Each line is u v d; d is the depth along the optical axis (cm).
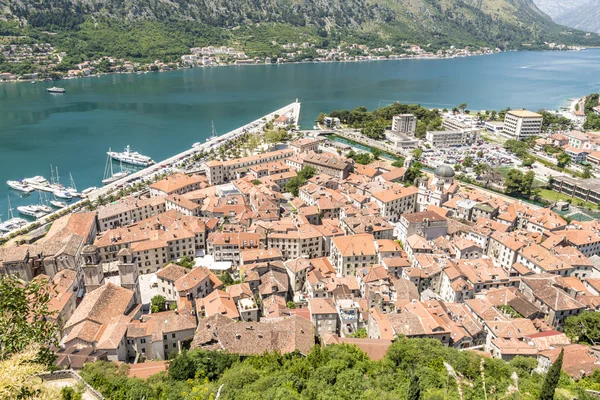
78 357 15638
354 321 18688
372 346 16388
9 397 5988
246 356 16062
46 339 7588
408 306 19175
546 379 11281
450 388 12925
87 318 17712
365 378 13675
